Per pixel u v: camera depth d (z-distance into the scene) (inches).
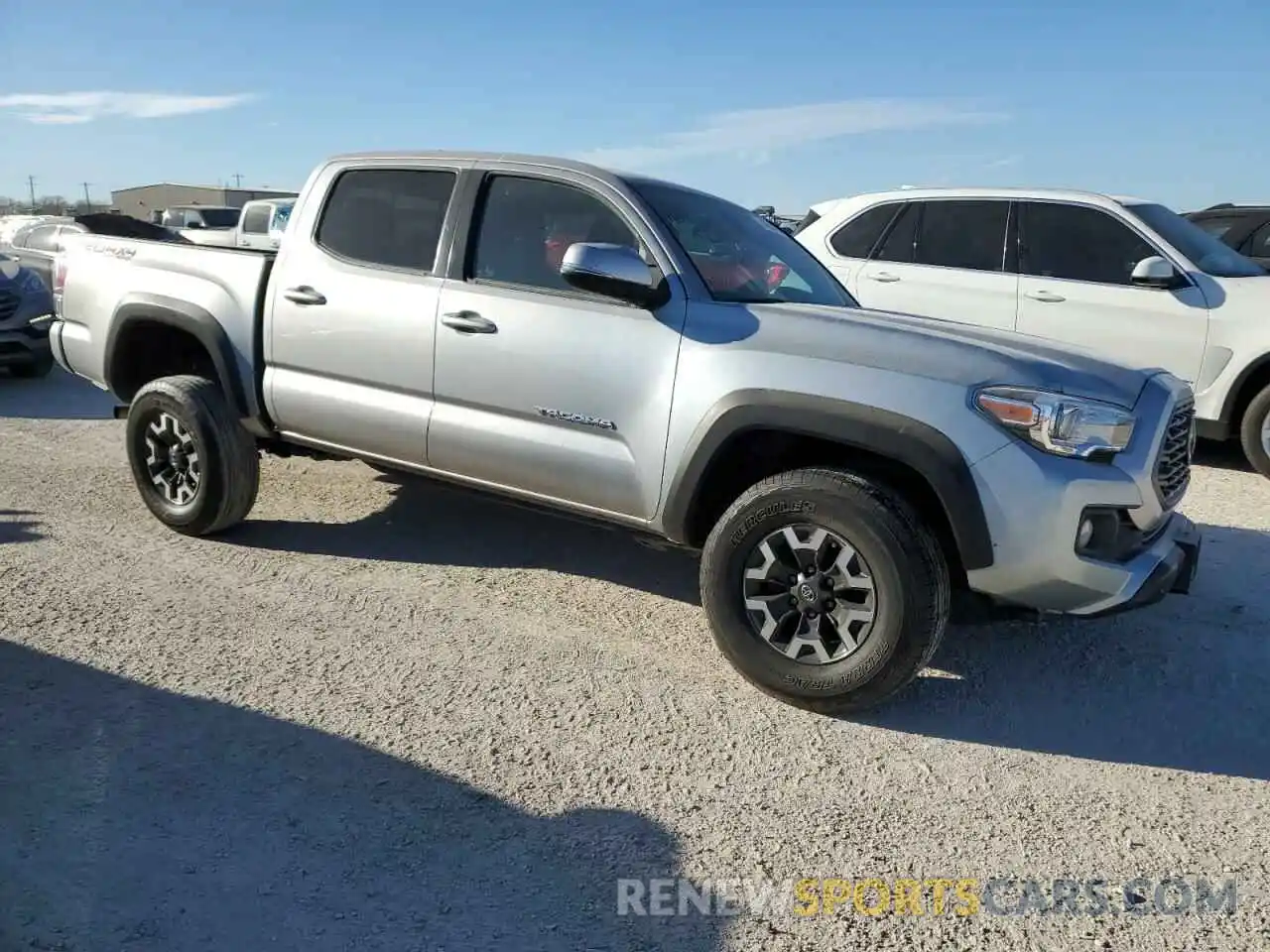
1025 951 99.0
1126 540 139.3
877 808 122.2
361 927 98.0
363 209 186.2
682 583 194.4
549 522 227.6
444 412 173.5
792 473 142.9
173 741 129.3
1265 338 268.7
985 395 134.3
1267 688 157.2
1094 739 141.2
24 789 117.3
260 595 179.5
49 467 263.4
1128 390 141.3
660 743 135.0
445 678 150.6
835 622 141.2
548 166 170.9
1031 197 303.9
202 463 197.5
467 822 115.6
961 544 134.6
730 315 151.8
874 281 323.3
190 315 199.0
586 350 157.9
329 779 122.6
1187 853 115.3
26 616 165.8
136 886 102.0
